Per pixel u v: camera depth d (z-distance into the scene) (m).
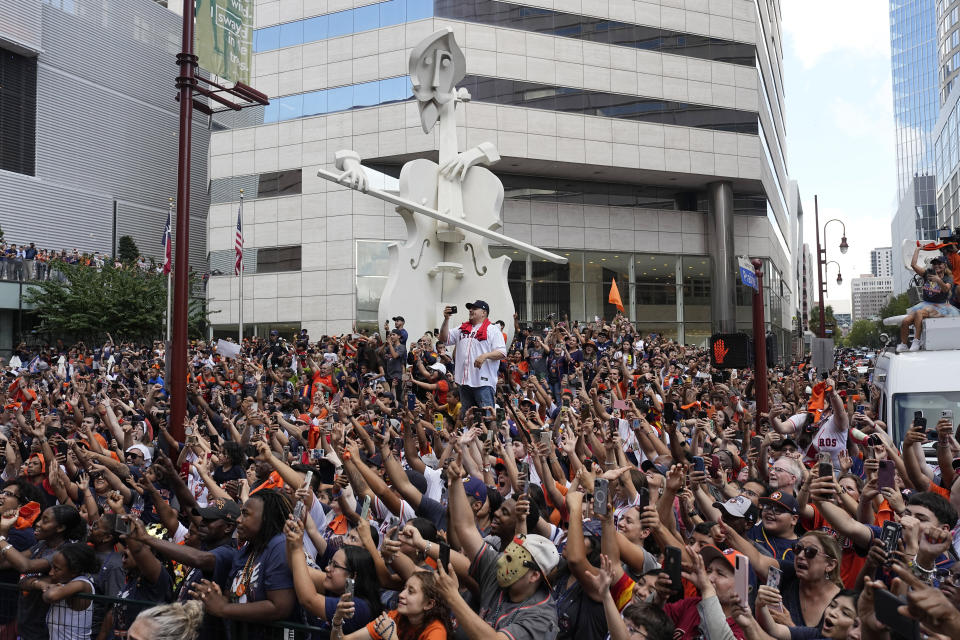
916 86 172.50
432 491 8.39
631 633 4.48
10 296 38.94
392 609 5.61
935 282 13.58
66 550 6.33
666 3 44.03
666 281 45.59
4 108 43.03
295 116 41.31
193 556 6.02
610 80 42.47
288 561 5.32
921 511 5.46
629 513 6.27
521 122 40.34
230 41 13.10
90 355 29.83
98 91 48.62
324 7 41.09
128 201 50.41
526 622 4.66
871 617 3.73
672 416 8.81
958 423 10.84
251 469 9.61
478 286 21.06
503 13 40.66
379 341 19.36
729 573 4.82
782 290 61.44
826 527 6.92
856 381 19.83
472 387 13.45
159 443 10.80
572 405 12.16
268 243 41.25
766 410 13.55
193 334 41.78
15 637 6.59
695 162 43.72
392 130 39.31
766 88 52.81
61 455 10.96
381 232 39.84
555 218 43.53
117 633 6.04
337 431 8.05
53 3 45.72
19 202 43.31
